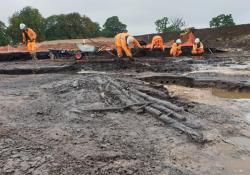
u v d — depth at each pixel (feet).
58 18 203.00
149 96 35.70
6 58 81.51
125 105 32.81
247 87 45.27
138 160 21.88
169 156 22.72
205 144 24.76
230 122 29.96
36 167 20.49
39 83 45.44
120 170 20.51
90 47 77.56
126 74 55.83
